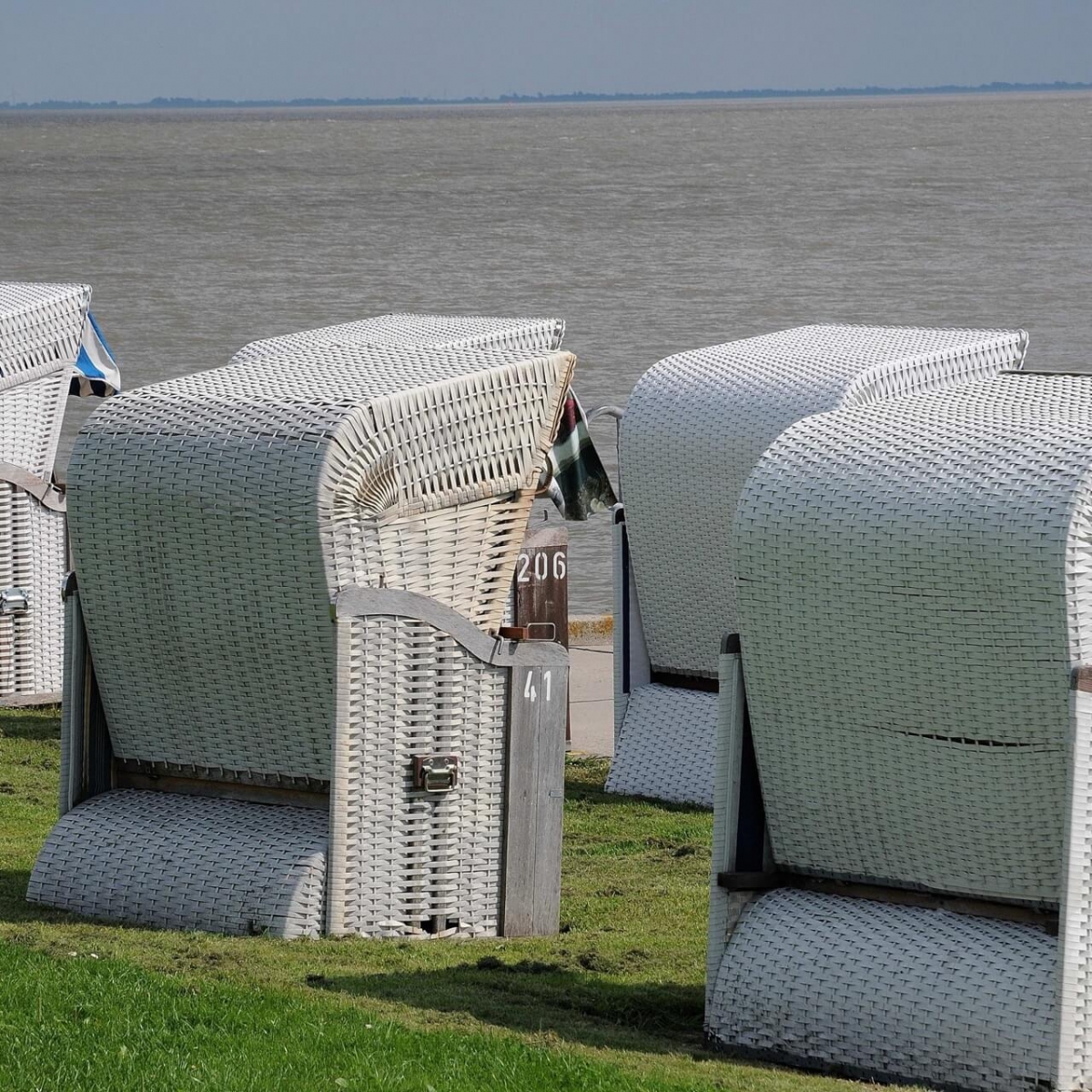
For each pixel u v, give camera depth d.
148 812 23.19
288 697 22.00
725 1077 16.78
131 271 169.88
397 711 21.78
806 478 17.92
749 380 31.67
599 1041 17.97
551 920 22.94
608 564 57.12
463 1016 18.38
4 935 21.20
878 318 128.12
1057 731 16.25
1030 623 16.12
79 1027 17.12
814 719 17.98
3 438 37.19
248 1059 16.30
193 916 22.00
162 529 22.14
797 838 18.69
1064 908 16.19
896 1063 17.19
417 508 22.02
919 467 17.28
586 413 34.06
